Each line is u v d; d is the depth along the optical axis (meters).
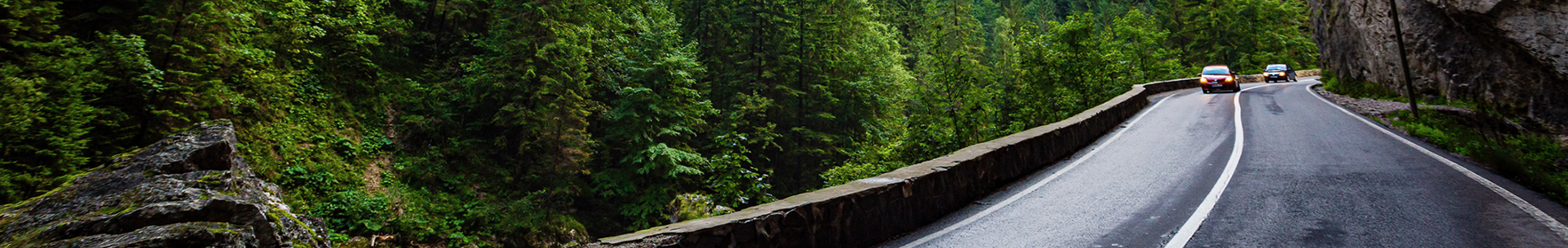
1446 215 5.66
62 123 10.41
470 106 23.12
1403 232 5.14
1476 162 8.67
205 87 13.38
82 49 11.63
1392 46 22.34
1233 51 53.16
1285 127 13.37
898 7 61.62
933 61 15.45
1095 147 11.71
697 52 32.88
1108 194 7.23
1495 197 6.39
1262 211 6.00
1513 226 5.25
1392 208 6.00
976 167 7.60
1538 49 13.55
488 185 21.50
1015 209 6.69
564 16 23.66
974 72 15.81
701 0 35.91
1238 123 14.32
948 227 6.08
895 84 38.38
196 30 13.25
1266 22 52.84
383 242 16.16
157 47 12.82
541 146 22.27
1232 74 24.77
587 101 24.08
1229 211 6.07
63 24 14.36
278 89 16.77
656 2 32.50
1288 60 53.66
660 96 25.62
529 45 22.02
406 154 20.61
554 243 19.94
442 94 23.48
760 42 34.50
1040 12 79.25
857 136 36.47
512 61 22.77
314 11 21.02
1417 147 10.26
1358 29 25.53
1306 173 8.04
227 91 13.95
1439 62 19.31
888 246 5.53
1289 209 6.04
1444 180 7.34
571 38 23.22
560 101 22.31
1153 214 6.09
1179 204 6.51
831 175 17.62
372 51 22.92
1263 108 17.81
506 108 21.23
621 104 25.44
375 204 17.06
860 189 5.75
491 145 23.27
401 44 24.47
